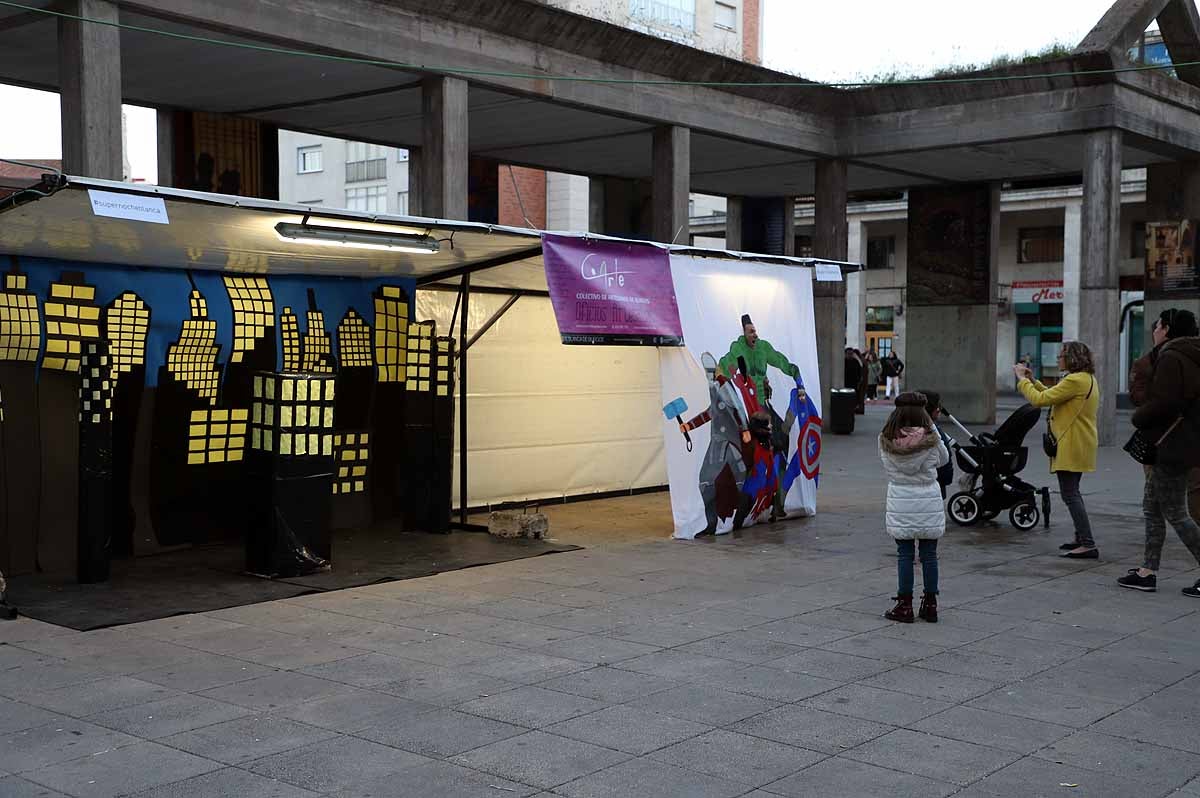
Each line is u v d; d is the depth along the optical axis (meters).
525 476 13.48
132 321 10.10
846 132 23.78
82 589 8.76
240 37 14.62
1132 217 37.94
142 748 5.25
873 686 6.29
